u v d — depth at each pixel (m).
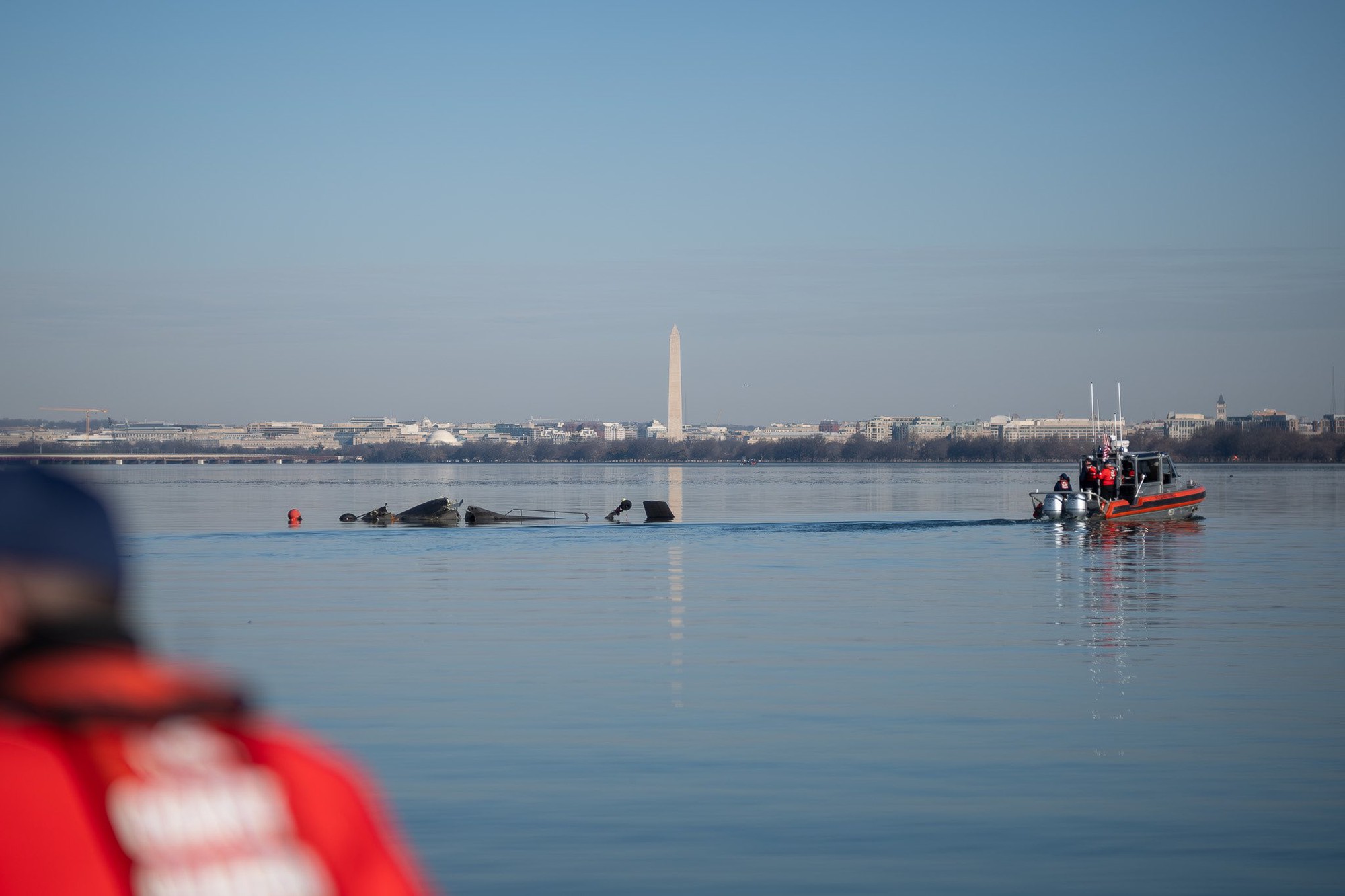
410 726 15.27
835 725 15.32
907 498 104.00
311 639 23.06
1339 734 14.87
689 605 28.66
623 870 10.03
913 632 24.00
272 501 100.44
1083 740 14.53
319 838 2.62
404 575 36.50
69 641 2.49
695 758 13.69
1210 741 14.50
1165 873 10.01
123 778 2.47
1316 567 38.94
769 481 170.88
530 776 12.93
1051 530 58.50
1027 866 10.15
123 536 2.62
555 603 29.09
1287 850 10.57
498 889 9.62
